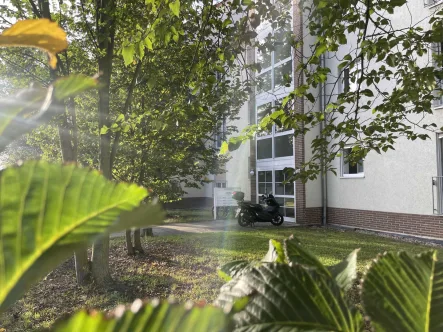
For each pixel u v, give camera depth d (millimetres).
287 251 899
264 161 15211
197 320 415
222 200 15195
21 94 399
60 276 6371
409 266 736
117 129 4754
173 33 3684
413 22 9516
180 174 8406
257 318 656
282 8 4824
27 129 384
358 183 11367
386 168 10359
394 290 711
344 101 4438
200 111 4500
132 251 7922
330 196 12664
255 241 9344
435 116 8898
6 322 4340
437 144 8938
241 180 16469
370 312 687
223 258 7352
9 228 369
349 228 11672
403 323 680
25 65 6027
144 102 7008
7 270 368
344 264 920
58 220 382
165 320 403
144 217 404
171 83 6422
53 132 6281
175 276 6133
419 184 9391
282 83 4438
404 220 9828
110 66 5832
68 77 412
